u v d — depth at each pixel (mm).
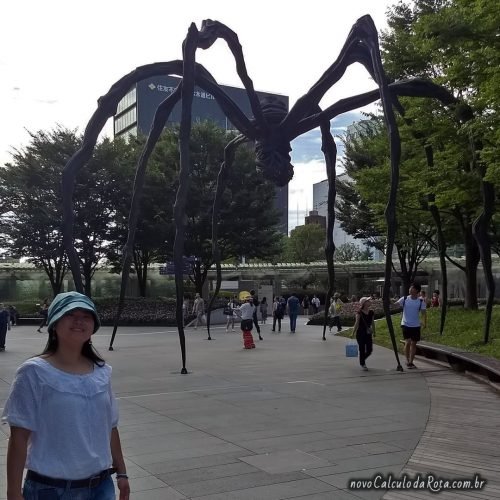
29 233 32938
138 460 5512
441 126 14875
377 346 15984
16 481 2398
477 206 16812
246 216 33812
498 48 11969
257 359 13445
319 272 53406
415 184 17109
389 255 11203
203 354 14570
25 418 2418
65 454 2426
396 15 21453
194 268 34781
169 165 33375
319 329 24641
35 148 32625
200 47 11062
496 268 45781
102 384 2592
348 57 11922
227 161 14359
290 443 6086
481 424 6918
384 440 6199
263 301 29750
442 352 11773
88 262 34219
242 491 4664
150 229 32969
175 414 7531
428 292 49469
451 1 18812
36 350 16484
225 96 12047
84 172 32000
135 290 44750
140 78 11625
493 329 14266
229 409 7832
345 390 9273
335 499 4496
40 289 45125
